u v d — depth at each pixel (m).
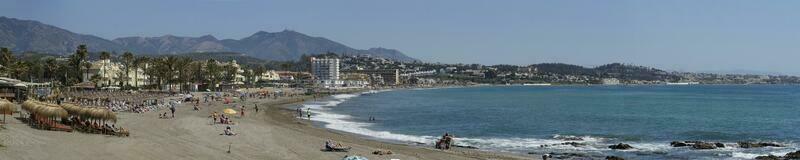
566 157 50.81
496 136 69.44
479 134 71.94
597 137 67.69
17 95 87.25
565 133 74.06
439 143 55.38
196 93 172.62
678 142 60.16
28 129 49.19
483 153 52.03
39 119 52.28
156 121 68.69
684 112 121.12
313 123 83.94
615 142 62.66
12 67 137.25
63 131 49.88
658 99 195.00
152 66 194.88
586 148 57.22
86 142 44.22
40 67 171.88
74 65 168.38
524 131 76.44
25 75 160.88
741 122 94.81
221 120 69.31
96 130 50.69
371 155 46.69
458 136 69.06
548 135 70.94
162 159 39.72
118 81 197.75
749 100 188.00
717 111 124.81
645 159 50.81
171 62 184.50
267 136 57.41
